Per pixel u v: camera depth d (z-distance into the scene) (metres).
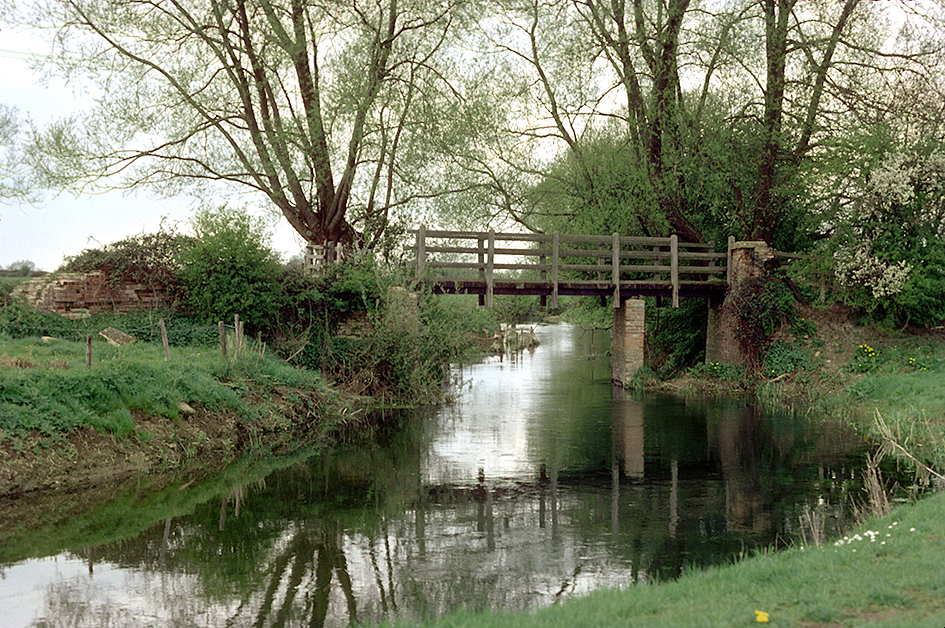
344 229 26.48
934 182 21.86
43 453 11.97
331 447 15.66
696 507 10.87
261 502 11.38
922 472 12.47
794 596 5.75
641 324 25.59
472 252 23.66
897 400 18.72
